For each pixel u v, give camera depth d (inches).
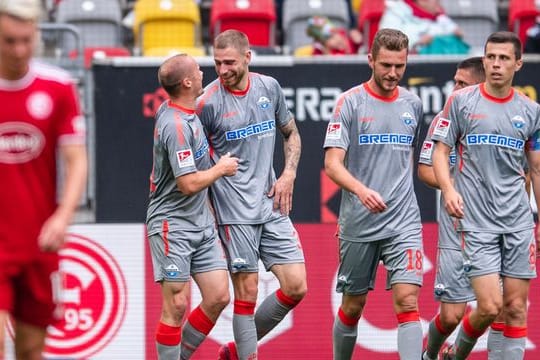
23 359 799.1
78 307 1182.9
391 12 1475.1
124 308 1184.2
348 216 1047.0
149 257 1186.0
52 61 1198.3
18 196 753.0
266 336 1189.1
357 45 1569.9
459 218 975.6
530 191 1186.0
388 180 1032.2
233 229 1045.8
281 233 1056.2
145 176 1184.8
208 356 1187.3
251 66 1184.8
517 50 987.3
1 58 726.5
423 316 1195.3
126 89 1182.3
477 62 1098.7
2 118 743.7
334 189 1189.1
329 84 1186.6
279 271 1056.8
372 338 1189.7
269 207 1055.6
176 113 998.4
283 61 1185.4
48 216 766.5
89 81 1189.7
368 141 1030.4
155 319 1185.4
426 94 1189.1
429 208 1200.8
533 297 1189.1
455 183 1017.5
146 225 1146.0
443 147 1004.6
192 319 1054.4
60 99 754.8
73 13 1657.2
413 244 1026.7
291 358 1189.1
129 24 1745.8
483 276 989.8
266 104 1053.8
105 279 1184.2
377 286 1189.7
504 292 1007.6
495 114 992.2
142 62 1182.3
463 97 1002.7
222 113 1042.1
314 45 1493.6
